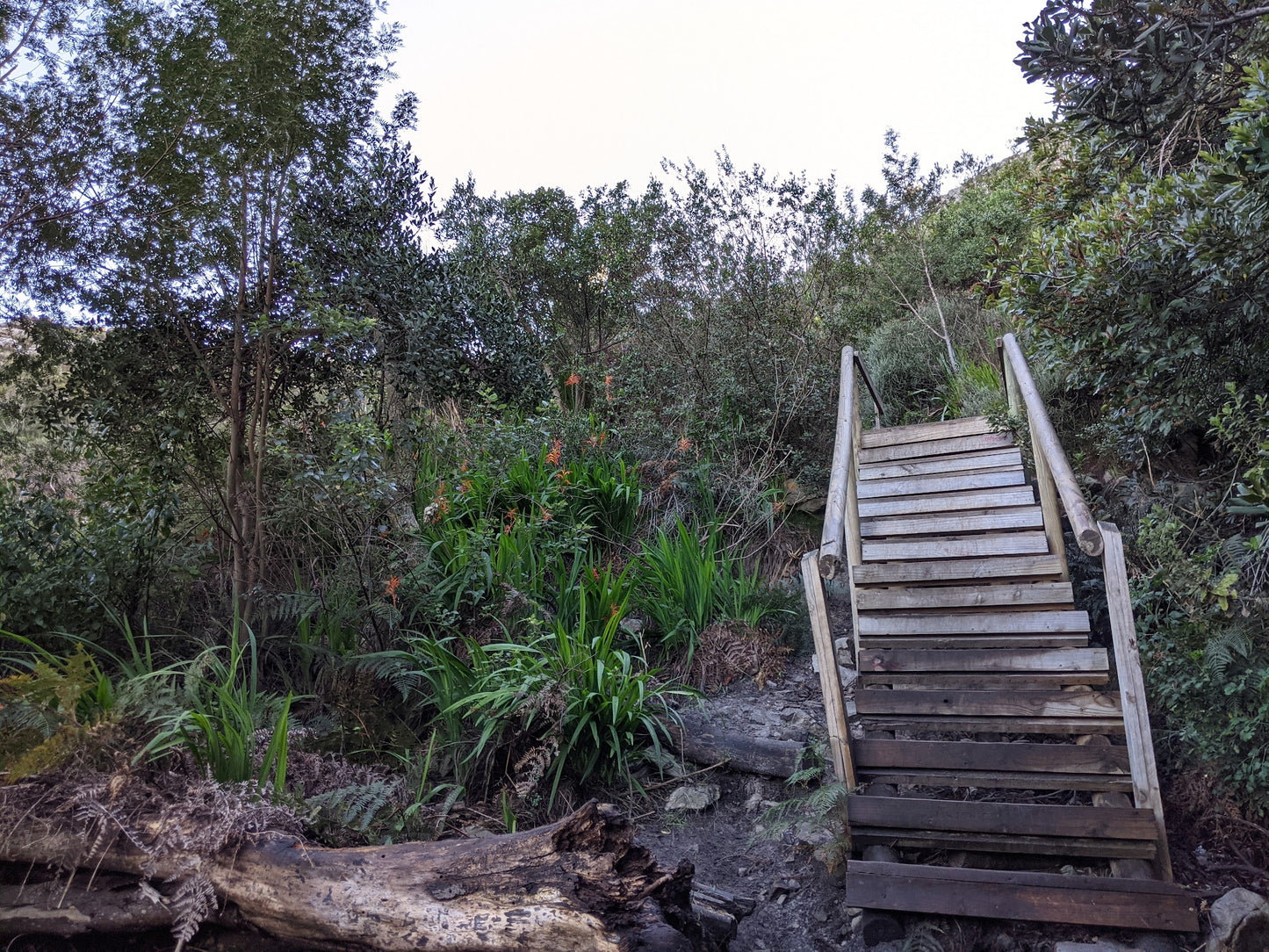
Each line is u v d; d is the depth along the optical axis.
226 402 4.77
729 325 7.86
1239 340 4.16
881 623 4.34
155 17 4.33
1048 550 4.54
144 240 4.29
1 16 3.81
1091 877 3.07
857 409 6.13
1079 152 5.35
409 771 3.54
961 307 8.59
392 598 4.46
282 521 4.56
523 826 3.68
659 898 2.37
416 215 6.67
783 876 3.53
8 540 3.57
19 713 2.49
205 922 2.31
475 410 6.74
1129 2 4.00
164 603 4.33
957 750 3.62
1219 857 3.38
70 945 2.28
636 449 7.14
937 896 3.13
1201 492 4.81
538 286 9.43
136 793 2.39
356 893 2.23
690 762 4.32
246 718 2.98
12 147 3.85
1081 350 4.36
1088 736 3.66
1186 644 3.76
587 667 4.12
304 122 4.71
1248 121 3.22
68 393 4.51
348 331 4.50
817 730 4.44
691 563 5.60
